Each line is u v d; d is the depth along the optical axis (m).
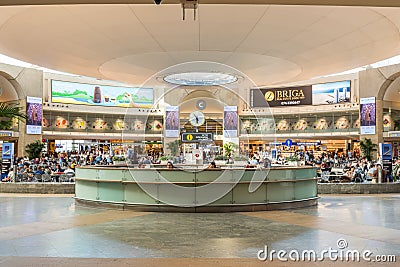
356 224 8.32
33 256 5.79
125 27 10.19
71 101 35.22
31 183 14.53
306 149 36.47
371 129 32.31
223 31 10.52
